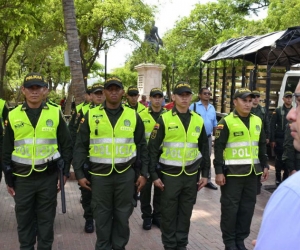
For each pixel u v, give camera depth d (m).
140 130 4.21
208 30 32.72
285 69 11.01
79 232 5.21
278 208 1.04
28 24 10.35
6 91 27.09
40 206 4.03
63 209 4.05
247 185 4.50
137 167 4.16
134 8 19.86
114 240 4.09
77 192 7.14
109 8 18.89
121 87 4.04
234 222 4.47
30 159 3.93
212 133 7.52
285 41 8.73
